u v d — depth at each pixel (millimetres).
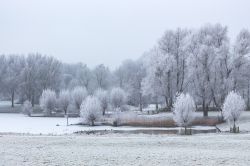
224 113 58469
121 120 72062
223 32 83250
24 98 133000
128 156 27953
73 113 105688
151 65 86125
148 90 85688
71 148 32969
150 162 25344
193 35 83375
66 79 162625
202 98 76625
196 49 79250
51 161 25625
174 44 87562
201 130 60844
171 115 76250
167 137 44312
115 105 100812
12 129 63469
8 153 29359
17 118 94750
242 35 80812
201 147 34062
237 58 76625
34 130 62062
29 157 27344
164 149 32531
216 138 42375
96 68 141375
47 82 133125
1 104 135500
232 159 26656
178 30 88188
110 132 58094
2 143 36344
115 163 24922
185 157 27531
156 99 99500
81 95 104125
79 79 142250
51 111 105625
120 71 141875
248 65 77812
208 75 77062
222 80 76188
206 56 77125
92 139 40312
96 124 73000
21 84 129750
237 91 77375
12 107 127000
